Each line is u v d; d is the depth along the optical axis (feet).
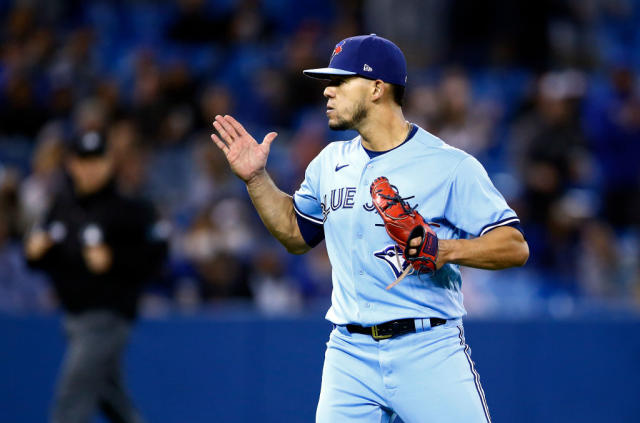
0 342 78.07
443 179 43.47
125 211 67.56
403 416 44.06
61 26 147.43
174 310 82.33
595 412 76.95
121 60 139.54
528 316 78.74
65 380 66.54
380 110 44.78
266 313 78.43
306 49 127.95
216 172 105.91
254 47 138.41
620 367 77.05
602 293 95.35
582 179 107.96
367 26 148.25
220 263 88.12
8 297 85.71
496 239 42.22
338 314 45.42
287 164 115.03
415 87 127.85
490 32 148.46
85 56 131.03
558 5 142.92
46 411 77.71
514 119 126.72
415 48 146.10
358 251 44.27
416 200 43.57
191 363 77.97
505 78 139.03
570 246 97.76
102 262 65.98
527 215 101.24
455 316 44.47
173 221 103.96
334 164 46.26
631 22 153.28
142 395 77.61
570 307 86.48
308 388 77.36
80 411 66.23
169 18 148.66
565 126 107.45
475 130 120.26
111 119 117.29
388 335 43.70
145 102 120.06
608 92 121.49
